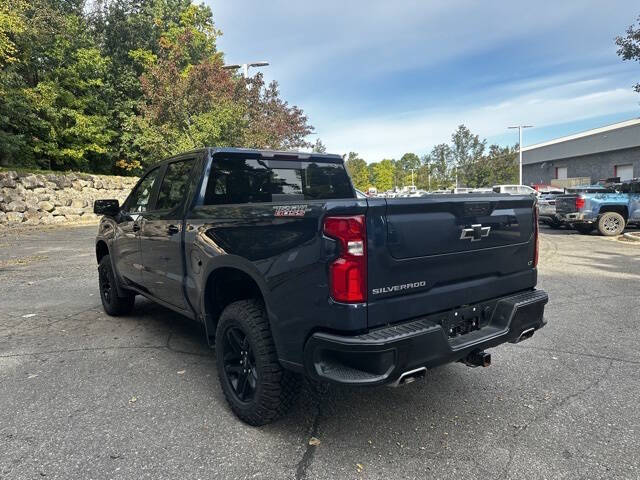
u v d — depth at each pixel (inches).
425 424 125.8
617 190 637.3
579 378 155.4
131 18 994.7
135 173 1003.3
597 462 107.3
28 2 730.2
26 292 285.4
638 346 185.6
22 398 141.2
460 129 1969.7
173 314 236.2
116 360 172.9
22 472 103.9
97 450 113.0
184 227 148.1
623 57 532.1
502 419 128.2
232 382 130.6
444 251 112.7
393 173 3582.7
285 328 109.0
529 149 1872.5
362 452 112.5
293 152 177.5
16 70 742.5
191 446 115.0
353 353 96.7
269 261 111.7
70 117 830.5
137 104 920.3
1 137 679.7
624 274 331.6
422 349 102.4
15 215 697.0
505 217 128.7
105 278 231.3
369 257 98.5
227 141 770.8
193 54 1036.5
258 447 114.7
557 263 380.2
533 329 133.0
